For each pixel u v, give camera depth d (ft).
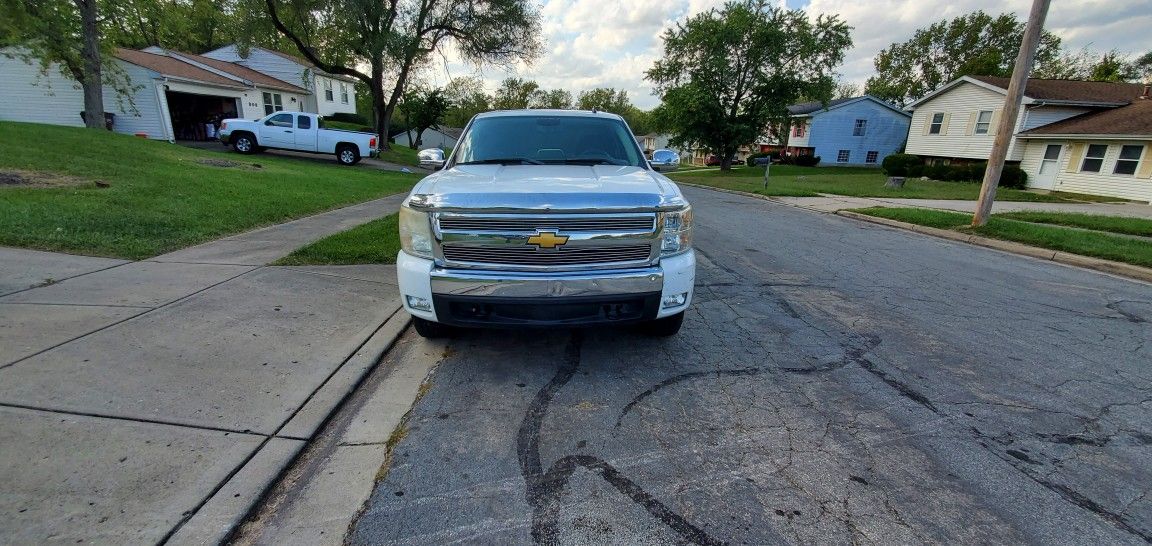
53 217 20.48
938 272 21.61
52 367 9.64
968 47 162.71
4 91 67.56
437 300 10.13
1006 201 55.67
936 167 86.48
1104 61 156.35
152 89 69.10
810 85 111.75
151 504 6.57
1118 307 17.07
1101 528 6.81
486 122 15.55
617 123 15.80
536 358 11.78
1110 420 9.63
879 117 139.85
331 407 9.12
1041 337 13.99
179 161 41.29
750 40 111.04
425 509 6.95
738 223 35.27
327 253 19.06
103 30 61.87
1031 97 77.00
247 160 52.75
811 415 9.57
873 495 7.38
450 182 10.75
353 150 65.98
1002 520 6.91
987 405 10.11
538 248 9.77
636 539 6.46
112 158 36.73
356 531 6.52
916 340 13.52
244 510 6.64
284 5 76.84
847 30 108.58
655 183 11.14
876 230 33.96
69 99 69.41
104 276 15.40
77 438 7.65
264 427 8.38
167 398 8.95
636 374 11.08
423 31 87.35
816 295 17.54
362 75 88.69
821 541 6.47
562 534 6.53
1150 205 57.36
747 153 188.44
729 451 8.38
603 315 10.35
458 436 8.69
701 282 18.94
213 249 19.45
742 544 6.41
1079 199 60.70
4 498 6.40
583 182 10.73
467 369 11.17
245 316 12.85
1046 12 27.32
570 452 8.28
